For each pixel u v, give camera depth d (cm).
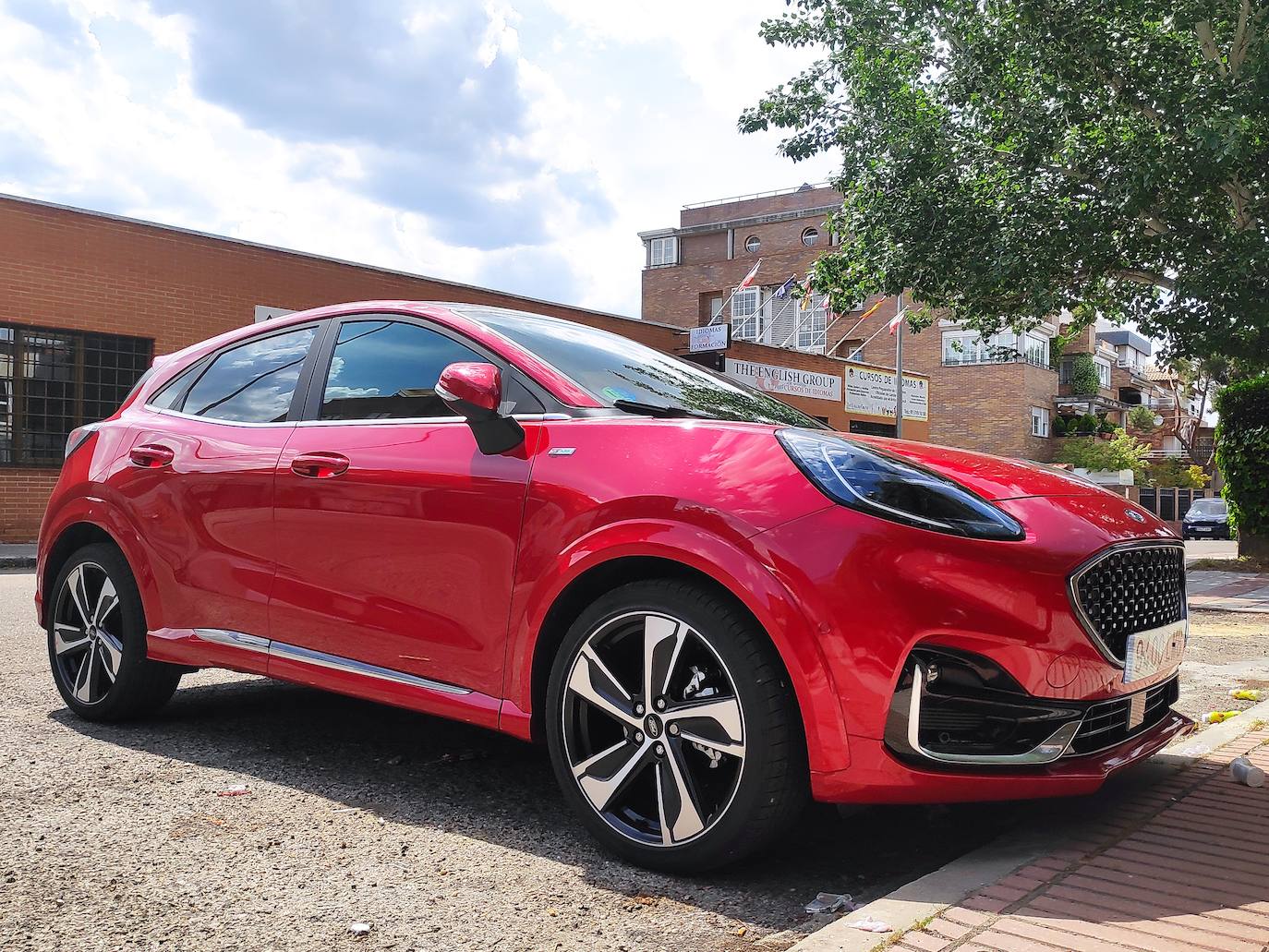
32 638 587
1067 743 242
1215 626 788
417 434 305
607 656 260
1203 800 291
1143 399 6325
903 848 267
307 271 1639
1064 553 240
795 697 233
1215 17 1212
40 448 1399
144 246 1470
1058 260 1330
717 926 217
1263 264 1188
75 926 212
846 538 229
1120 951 191
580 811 260
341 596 310
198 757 343
